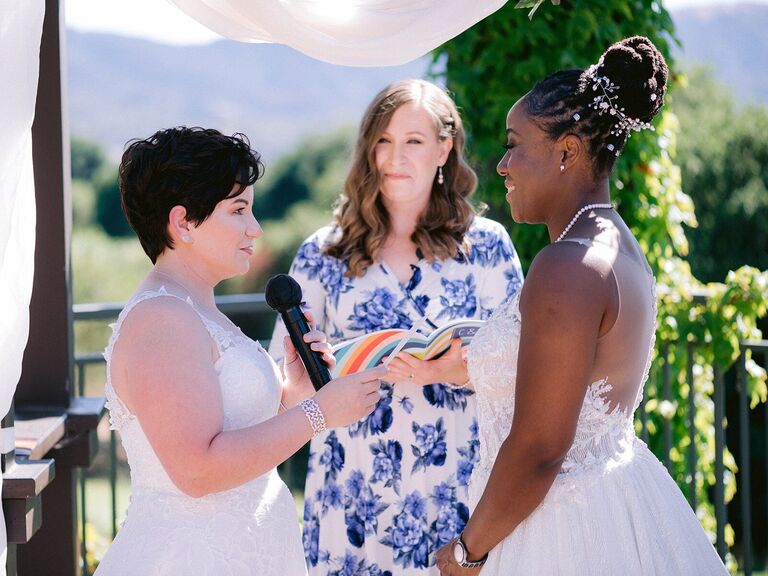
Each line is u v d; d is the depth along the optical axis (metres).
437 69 4.27
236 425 1.97
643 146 4.22
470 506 2.17
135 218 2.03
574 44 4.06
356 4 2.41
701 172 10.87
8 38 1.93
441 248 3.05
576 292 1.85
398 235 3.10
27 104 1.96
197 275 2.06
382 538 2.93
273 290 2.26
